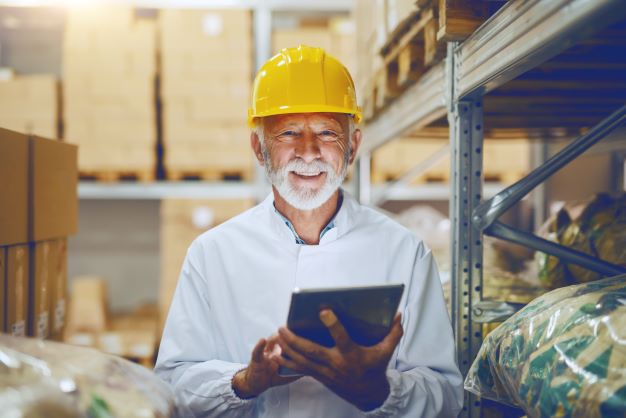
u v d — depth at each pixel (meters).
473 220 1.60
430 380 1.40
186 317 1.50
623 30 1.33
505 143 4.27
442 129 2.70
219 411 1.36
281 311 1.45
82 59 4.02
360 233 1.53
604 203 1.84
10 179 1.64
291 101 1.42
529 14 1.09
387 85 2.22
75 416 0.89
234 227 1.55
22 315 1.76
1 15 4.71
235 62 4.08
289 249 1.49
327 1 4.26
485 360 1.38
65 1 4.00
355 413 1.42
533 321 1.23
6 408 0.85
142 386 1.04
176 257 3.95
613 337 1.01
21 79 4.00
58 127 4.13
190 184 4.30
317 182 1.45
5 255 1.65
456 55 1.58
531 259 2.63
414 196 4.31
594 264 1.56
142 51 4.04
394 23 1.96
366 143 3.16
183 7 4.09
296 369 1.17
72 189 2.10
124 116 4.05
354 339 1.15
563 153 1.51
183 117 4.09
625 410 0.92
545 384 1.07
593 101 1.87
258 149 1.58
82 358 1.03
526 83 1.67
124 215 5.14
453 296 1.65
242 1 4.18
